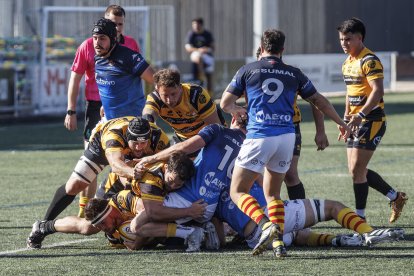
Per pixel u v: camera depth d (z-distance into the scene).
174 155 23.66
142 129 23.81
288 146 22.81
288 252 23.69
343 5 118.38
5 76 69.50
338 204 24.41
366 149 27.91
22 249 24.80
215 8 105.12
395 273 20.88
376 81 27.41
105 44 27.61
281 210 23.38
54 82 73.38
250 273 21.05
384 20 125.81
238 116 23.20
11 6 80.06
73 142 55.81
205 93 26.52
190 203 23.97
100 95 28.55
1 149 52.38
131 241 24.20
